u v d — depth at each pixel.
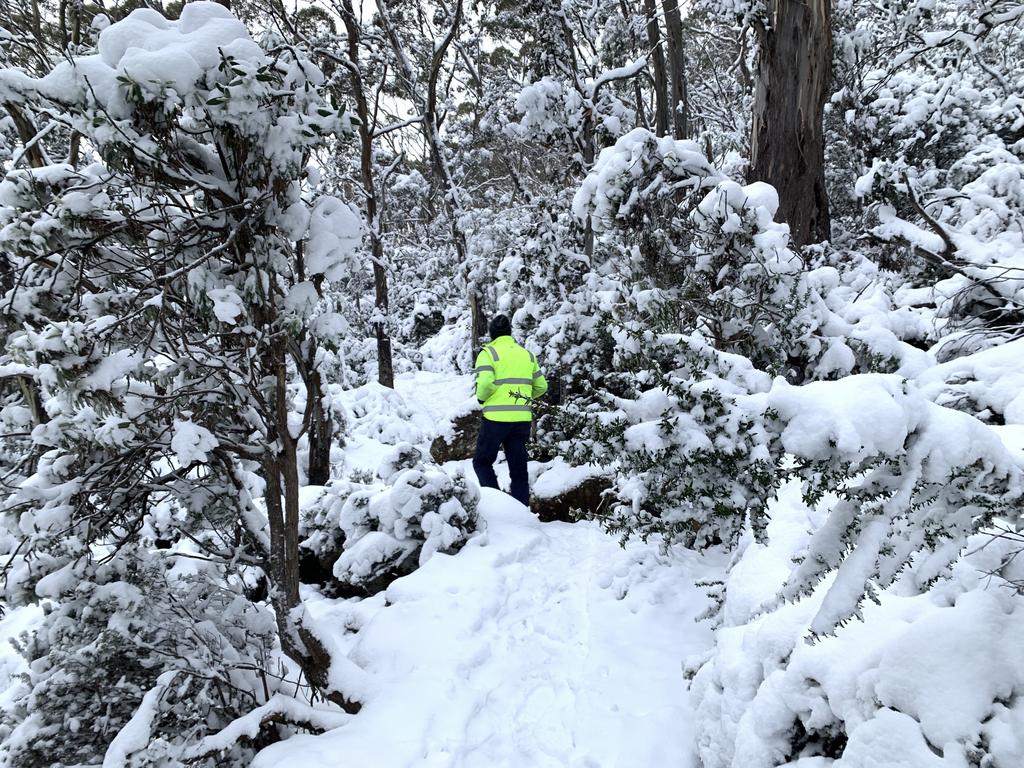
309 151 2.11
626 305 3.77
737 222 3.58
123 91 1.77
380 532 4.11
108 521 2.36
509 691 2.66
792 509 2.43
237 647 2.60
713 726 1.88
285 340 2.24
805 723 1.53
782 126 5.74
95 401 1.95
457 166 16.81
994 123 7.58
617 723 2.32
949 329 4.11
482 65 14.97
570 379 5.18
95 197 2.08
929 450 1.33
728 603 2.29
